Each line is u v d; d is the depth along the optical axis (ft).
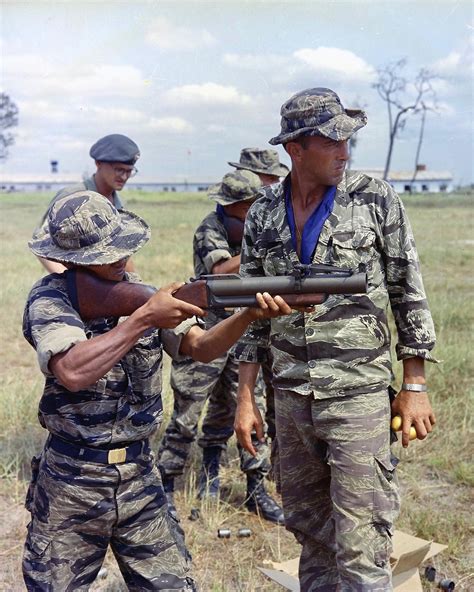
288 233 8.90
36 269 40.45
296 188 8.91
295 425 9.08
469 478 13.89
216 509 13.17
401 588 10.03
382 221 8.68
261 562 11.68
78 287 7.52
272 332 9.14
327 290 7.28
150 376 7.93
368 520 8.48
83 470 7.70
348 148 8.55
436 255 43.83
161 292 7.25
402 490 13.69
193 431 13.35
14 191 136.46
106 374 7.67
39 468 8.05
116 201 14.82
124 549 8.09
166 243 52.19
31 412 17.44
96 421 7.69
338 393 8.58
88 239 7.39
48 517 7.82
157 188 148.25
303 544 9.71
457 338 23.56
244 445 9.73
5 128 87.92
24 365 22.52
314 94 8.41
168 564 8.20
